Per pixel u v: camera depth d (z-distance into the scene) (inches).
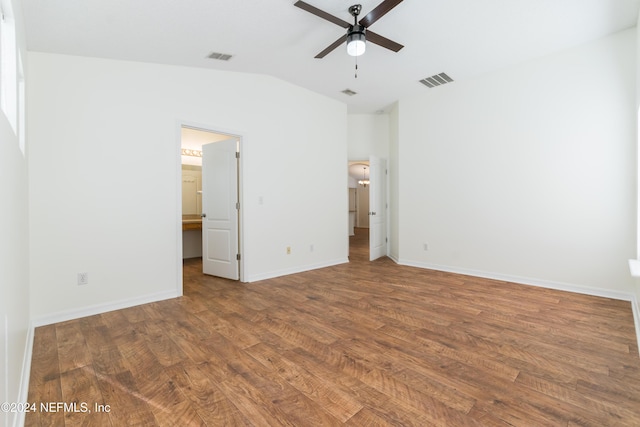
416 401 63.5
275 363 78.9
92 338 94.0
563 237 140.9
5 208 52.1
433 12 106.3
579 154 135.3
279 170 174.6
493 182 162.2
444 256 184.2
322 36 118.1
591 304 121.8
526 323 103.3
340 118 209.3
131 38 108.0
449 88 177.9
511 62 148.8
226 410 61.2
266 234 169.0
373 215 219.1
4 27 67.1
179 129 137.1
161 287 131.8
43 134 105.8
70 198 110.9
